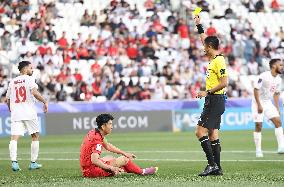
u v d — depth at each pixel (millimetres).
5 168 49688
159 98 106938
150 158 55656
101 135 38875
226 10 125875
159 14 122562
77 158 57531
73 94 102438
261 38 122688
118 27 116125
